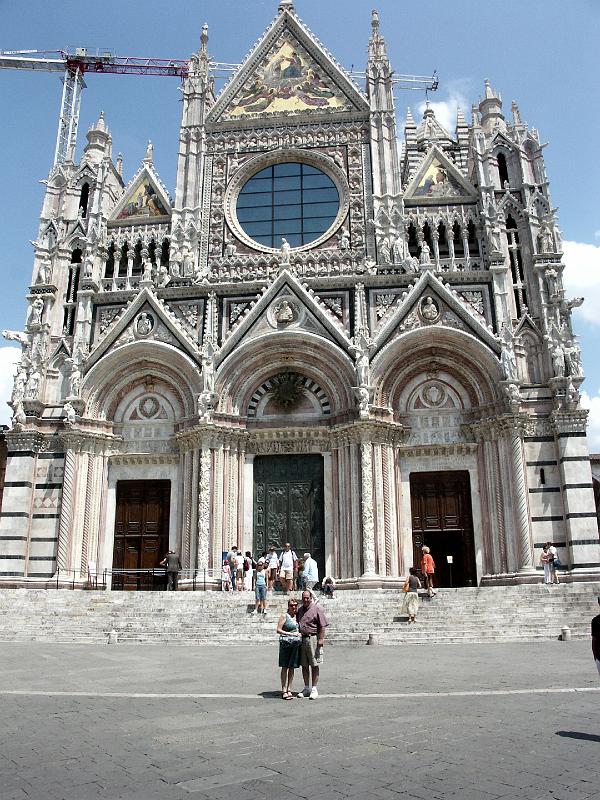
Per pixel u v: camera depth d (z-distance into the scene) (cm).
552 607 2667
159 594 3119
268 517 3847
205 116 4584
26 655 2156
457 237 4209
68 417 3834
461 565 3788
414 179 4303
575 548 3419
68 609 2931
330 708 1284
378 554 3534
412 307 3888
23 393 3991
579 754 941
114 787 835
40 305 4194
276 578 3422
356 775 869
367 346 3788
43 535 3794
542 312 3847
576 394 3581
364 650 2219
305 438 3859
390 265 4016
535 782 828
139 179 4503
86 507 3812
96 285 4184
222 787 829
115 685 1573
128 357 4019
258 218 4409
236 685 1566
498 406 3688
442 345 3844
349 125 4453
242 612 2798
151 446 3997
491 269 3922
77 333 4078
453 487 3788
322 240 4238
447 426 3828
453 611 2680
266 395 3994
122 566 3859
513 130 4297
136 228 4391
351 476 3684
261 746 1013
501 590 2934
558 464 3594
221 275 4231
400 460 3819
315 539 3781
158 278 4169
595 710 1217
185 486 3788
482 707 1261
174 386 4016
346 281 3981
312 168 4466
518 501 3491
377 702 1334
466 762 915
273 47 4716
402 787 820
